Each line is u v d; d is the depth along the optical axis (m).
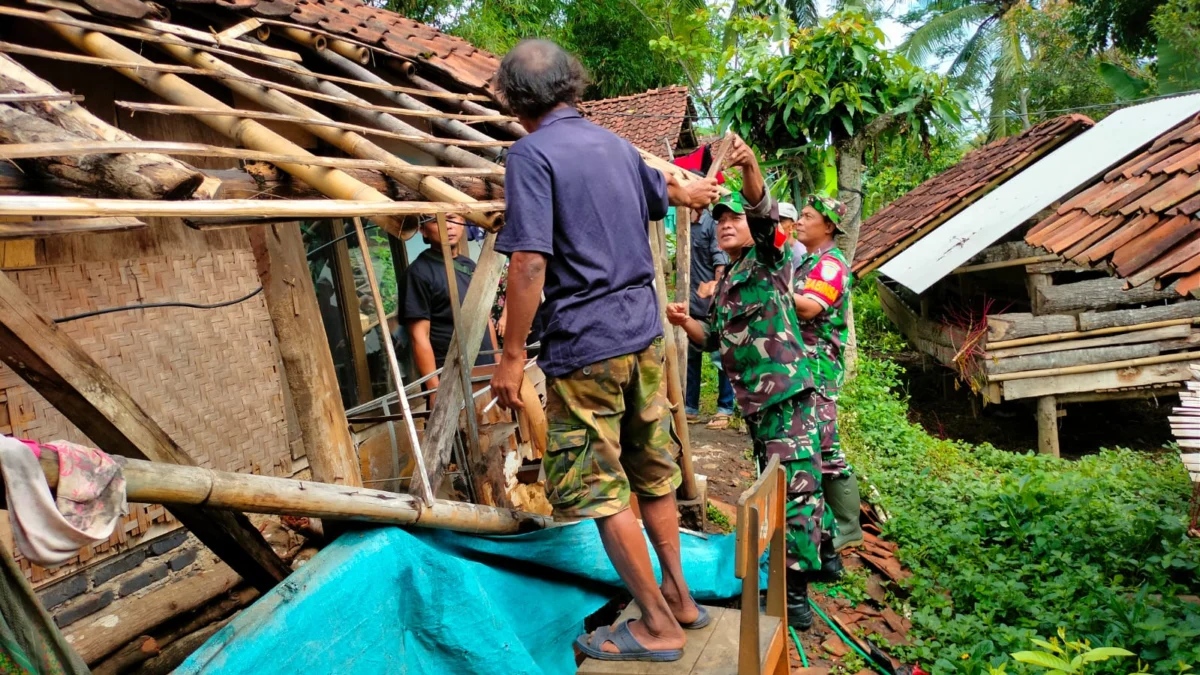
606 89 21.64
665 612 2.63
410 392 5.13
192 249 3.77
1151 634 4.04
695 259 8.09
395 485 4.27
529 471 4.35
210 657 1.88
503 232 2.38
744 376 4.25
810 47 8.59
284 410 4.21
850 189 9.22
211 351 3.81
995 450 8.70
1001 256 10.14
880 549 5.64
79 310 3.23
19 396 2.97
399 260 5.96
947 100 8.74
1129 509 5.95
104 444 2.03
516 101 2.57
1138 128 10.28
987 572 5.27
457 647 2.46
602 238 2.46
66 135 1.94
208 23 3.85
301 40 4.18
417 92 4.41
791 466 4.22
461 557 2.71
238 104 3.75
